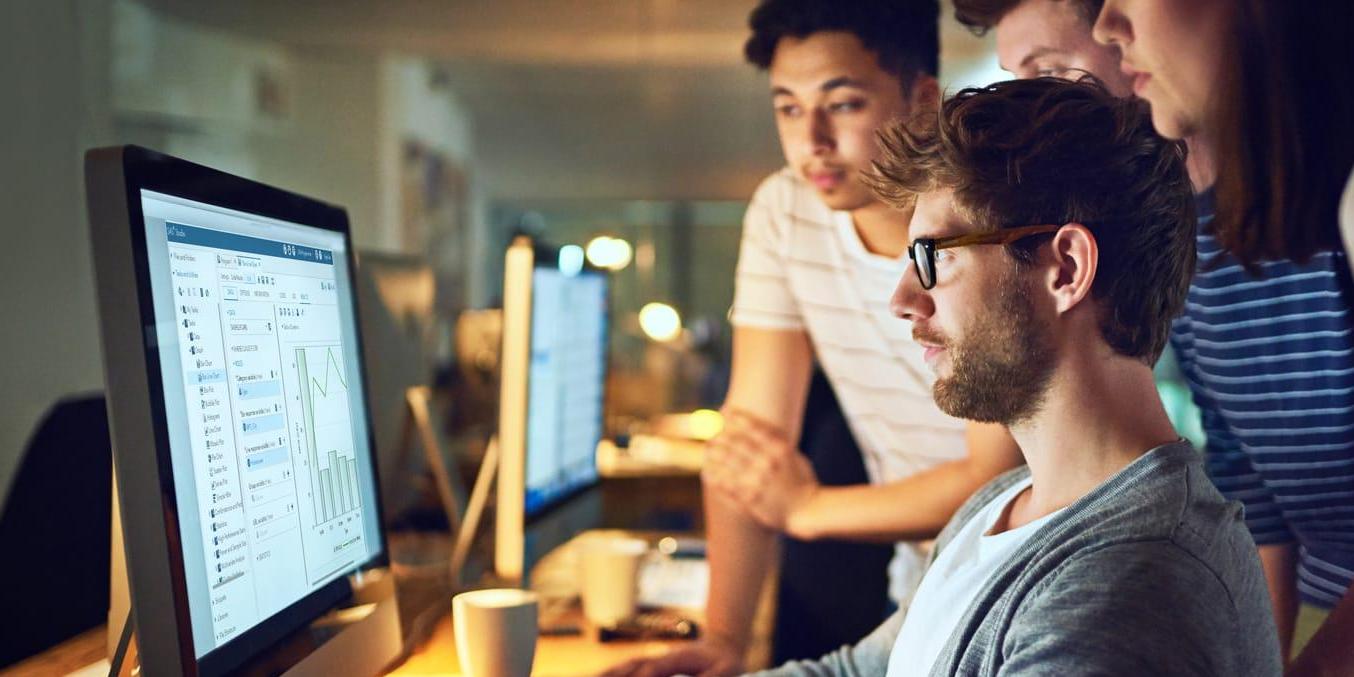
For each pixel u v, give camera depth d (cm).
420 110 430
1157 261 101
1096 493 96
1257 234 188
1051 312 102
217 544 90
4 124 308
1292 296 188
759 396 234
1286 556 194
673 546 235
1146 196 101
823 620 221
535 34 375
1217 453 201
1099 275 100
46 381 320
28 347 315
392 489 216
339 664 113
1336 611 163
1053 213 102
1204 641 83
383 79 396
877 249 224
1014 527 109
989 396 105
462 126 500
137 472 82
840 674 141
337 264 129
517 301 185
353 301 133
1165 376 214
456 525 210
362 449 130
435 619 170
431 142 452
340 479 121
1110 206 101
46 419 209
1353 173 181
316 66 398
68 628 202
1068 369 102
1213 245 192
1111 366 102
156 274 86
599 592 179
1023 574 94
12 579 198
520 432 186
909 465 224
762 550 227
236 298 99
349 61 397
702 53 356
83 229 335
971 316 104
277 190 112
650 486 293
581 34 367
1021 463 205
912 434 224
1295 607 194
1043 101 104
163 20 367
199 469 89
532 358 193
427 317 234
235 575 93
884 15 218
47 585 201
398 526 220
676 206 778
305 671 104
